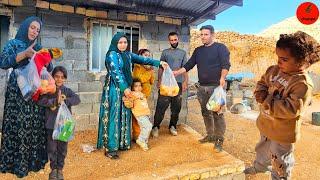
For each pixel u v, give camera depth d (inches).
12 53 117.6
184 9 242.8
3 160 126.6
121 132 191.6
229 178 172.9
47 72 124.9
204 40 191.9
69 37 231.5
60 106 135.3
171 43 231.0
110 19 244.8
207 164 173.9
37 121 127.6
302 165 220.2
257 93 102.3
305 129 330.0
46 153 137.6
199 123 323.6
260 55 1005.2
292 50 89.4
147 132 201.8
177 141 222.2
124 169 171.0
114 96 185.2
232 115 388.8
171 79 209.9
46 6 216.1
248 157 227.5
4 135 125.9
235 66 974.4
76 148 202.5
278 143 107.7
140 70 213.3
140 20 250.8
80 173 163.2
